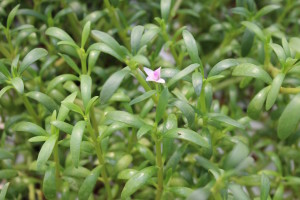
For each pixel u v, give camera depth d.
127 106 0.57
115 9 0.64
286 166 0.64
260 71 0.52
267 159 0.67
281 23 0.72
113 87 0.51
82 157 0.61
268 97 0.52
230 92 0.65
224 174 0.47
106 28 0.68
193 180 0.60
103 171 0.56
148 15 0.74
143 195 0.61
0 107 0.65
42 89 0.61
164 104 0.49
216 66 0.52
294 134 0.61
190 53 0.52
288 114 0.50
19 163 0.68
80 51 0.55
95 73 0.65
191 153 0.61
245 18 0.67
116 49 0.52
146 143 0.62
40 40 0.66
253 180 0.59
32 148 0.64
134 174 0.52
